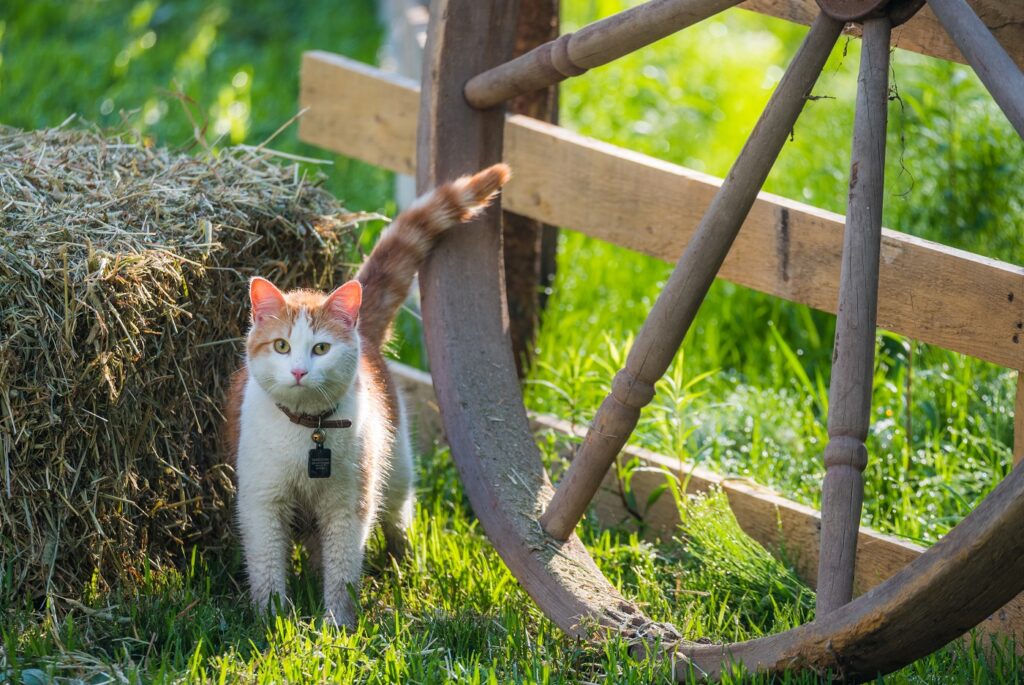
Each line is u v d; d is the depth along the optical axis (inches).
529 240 227.5
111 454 162.7
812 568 182.7
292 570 181.6
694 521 182.2
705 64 409.4
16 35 403.2
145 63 397.1
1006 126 244.7
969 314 166.7
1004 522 113.7
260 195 185.6
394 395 184.7
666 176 197.0
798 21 178.1
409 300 264.8
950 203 243.8
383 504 182.4
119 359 159.6
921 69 261.9
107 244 161.9
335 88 250.2
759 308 262.2
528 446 175.3
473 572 175.2
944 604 120.8
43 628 150.9
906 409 203.3
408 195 282.2
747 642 138.3
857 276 132.4
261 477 163.2
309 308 157.6
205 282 173.5
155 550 174.4
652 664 142.3
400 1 397.7
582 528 193.9
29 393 152.4
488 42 182.2
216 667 142.4
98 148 189.6
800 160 301.9
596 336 247.9
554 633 157.2
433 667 144.0
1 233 155.9
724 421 221.8
